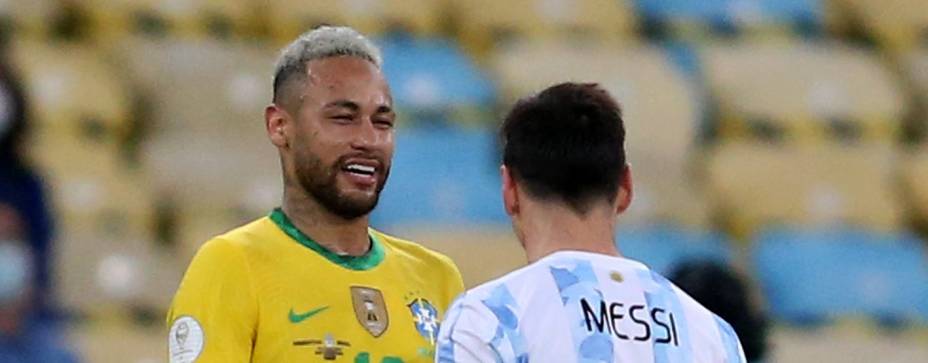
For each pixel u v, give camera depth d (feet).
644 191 120.37
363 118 48.01
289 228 48.39
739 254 120.88
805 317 118.32
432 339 48.83
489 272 110.32
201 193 110.11
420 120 119.75
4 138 68.23
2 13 117.08
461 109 120.98
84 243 102.58
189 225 107.96
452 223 113.50
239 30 123.44
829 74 134.10
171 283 104.17
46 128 110.73
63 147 109.81
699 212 121.29
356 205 48.01
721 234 121.60
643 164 122.01
